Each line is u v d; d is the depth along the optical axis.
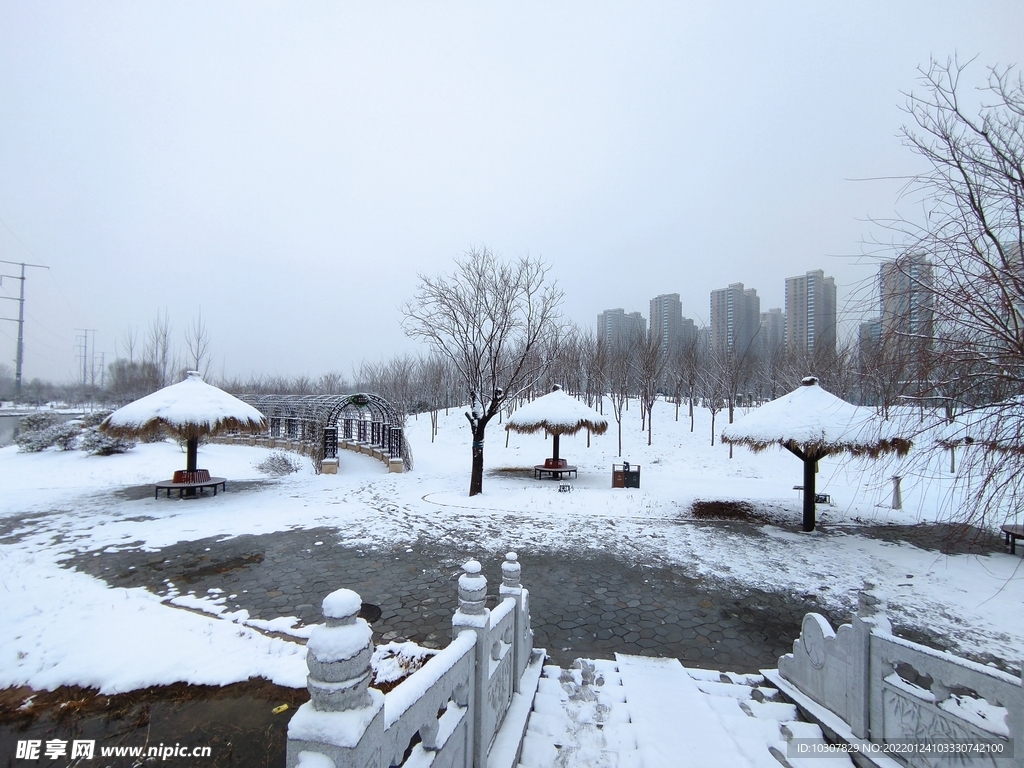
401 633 5.09
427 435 30.05
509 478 16.11
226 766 3.09
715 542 8.71
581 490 13.62
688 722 3.56
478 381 12.84
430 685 2.21
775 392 24.56
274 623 5.21
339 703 1.66
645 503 11.80
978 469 3.71
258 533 8.95
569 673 4.33
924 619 5.71
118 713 3.63
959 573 7.21
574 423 15.42
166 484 12.09
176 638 4.74
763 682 4.38
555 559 7.69
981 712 3.57
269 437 24.75
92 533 8.76
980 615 5.83
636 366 27.58
